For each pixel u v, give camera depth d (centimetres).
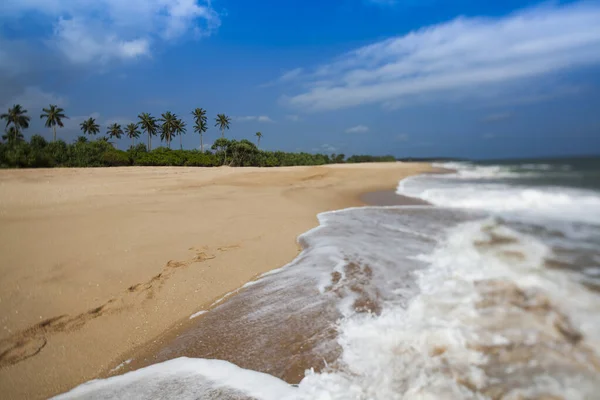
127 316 381
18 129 5278
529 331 307
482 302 376
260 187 1511
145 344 343
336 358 297
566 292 390
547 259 516
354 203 1288
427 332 320
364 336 327
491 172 2823
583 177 1992
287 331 351
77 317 363
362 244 677
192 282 476
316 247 666
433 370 263
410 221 904
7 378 277
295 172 2220
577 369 251
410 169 3086
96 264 478
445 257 566
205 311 412
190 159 4453
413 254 596
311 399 249
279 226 811
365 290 443
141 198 1005
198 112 6838
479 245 623
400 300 403
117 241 576
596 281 420
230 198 1120
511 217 888
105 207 826
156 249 562
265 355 311
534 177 2108
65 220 674
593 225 764
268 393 259
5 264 451
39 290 396
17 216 685
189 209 878
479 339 300
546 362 261
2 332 321
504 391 233
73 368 298
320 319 372
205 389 269
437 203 1219
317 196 1389
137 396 264
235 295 456
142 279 459
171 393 266
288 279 503
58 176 1659
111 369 304
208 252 585
